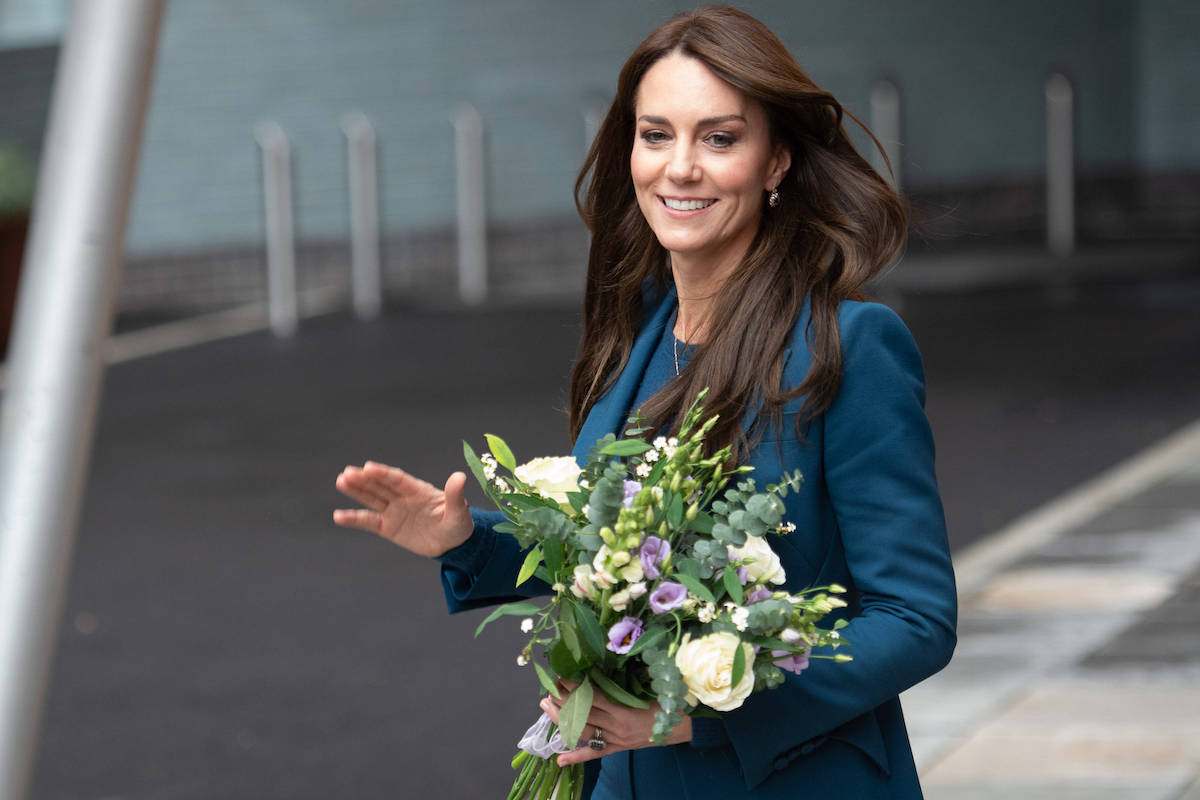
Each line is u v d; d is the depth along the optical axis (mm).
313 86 30953
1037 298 26641
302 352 24359
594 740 3785
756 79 3979
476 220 30859
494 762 8773
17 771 3586
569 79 31688
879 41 33406
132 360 24344
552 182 31906
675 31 4105
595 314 4656
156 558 13391
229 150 30719
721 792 3883
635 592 3527
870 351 3881
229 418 19375
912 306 26156
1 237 24828
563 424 18016
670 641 3568
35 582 3648
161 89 30500
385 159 31297
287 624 11500
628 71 4211
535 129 31781
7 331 25109
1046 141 34844
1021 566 12023
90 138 3787
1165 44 36000
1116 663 9711
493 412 18906
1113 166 36000
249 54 30734
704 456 3939
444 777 8578
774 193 4215
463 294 30297
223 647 11000
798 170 4223
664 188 4133
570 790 4160
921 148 33719
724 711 3658
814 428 3887
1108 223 35938
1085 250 33000
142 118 3879
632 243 4617
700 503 3801
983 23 34219
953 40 33969
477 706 9711
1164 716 8734
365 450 17172
